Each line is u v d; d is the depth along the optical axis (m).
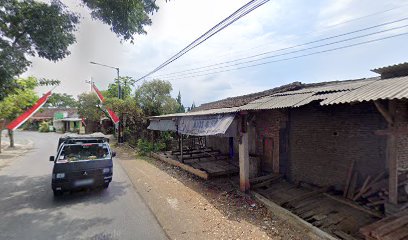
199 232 4.91
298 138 8.89
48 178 9.44
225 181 9.10
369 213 5.84
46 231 4.82
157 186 8.41
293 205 6.60
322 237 4.69
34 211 5.91
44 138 28.91
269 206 6.36
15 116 17.78
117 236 4.65
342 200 6.61
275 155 9.66
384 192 6.02
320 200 6.86
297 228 5.14
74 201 6.70
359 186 7.00
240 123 7.65
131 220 5.43
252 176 9.81
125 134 22.80
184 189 8.09
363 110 6.95
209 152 13.86
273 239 4.66
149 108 20.89
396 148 5.29
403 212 5.06
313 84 9.95
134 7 7.23
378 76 9.23
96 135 9.65
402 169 6.82
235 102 12.49
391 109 5.03
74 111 47.38
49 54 7.95
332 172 7.70
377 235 4.14
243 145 7.61
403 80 5.69
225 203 6.76
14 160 13.68
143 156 15.30
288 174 9.23
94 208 6.16
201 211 6.11
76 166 7.05
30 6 7.20
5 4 7.03
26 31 7.59
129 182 8.92
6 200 6.75
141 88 21.42
